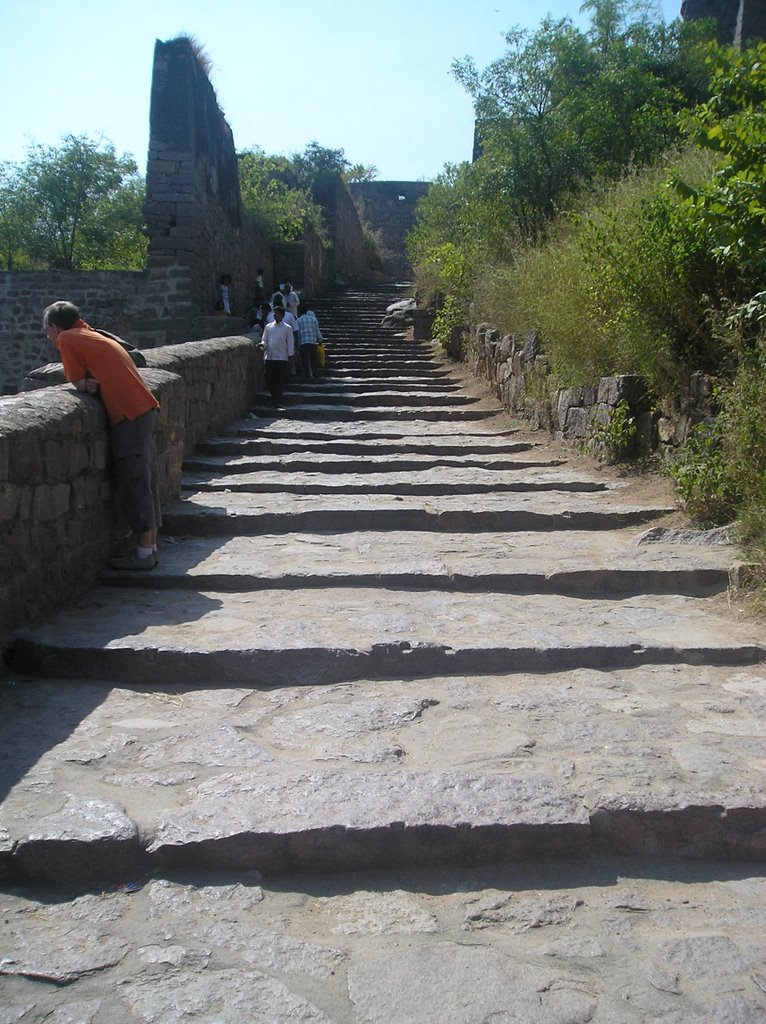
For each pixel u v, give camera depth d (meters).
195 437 9.23
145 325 16.12
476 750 3.39
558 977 2.35
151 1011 2.19
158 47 15.75
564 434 9.43
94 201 23.02
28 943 2.42
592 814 2.92
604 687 4.07
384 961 2.40
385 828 2.82
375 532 6.64
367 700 3.90
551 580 5.39
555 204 13.54
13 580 4.26
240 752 3.35
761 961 2.42
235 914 2.59
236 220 19.38
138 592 5.21
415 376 14.95
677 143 12.38
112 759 3.27
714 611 5.04
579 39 14.23
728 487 6.25
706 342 7.11
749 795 3.01
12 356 16.36
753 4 15.23
